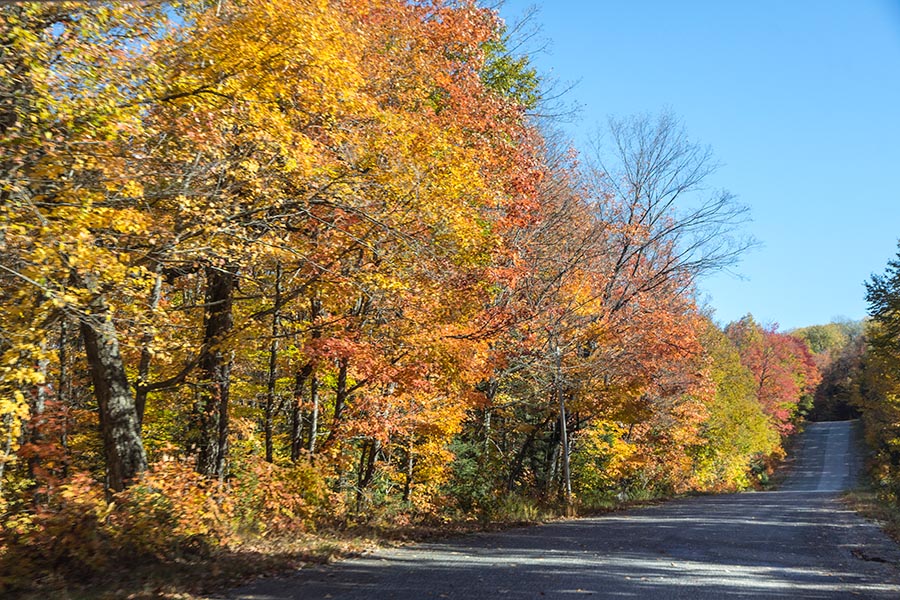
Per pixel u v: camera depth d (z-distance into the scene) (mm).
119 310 11203
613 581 9047
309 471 14219
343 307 14578
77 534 8750
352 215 12273
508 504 21703
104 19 8383
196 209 10211
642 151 28406
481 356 16203
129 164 9492
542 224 22656
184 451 16641
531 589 8391
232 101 10117
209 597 7727
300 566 9898
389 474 19844
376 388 16438
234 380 17969
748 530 16328
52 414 13484
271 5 9594
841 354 124750
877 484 50344
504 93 20203
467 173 13445
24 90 8422
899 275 37938
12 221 8539
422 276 13570
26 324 9250
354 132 11922
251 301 16781
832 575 10016
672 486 42469
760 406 65938
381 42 14125
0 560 7996
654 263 28828
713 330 50344
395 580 8961
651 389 31516
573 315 24109
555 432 29625
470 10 15555
